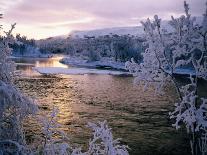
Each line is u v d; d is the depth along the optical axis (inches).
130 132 1095.6
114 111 1457.9
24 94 225.0
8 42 233.1
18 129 226.2
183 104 323.3
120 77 3378.4
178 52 333.1
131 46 5669.3
